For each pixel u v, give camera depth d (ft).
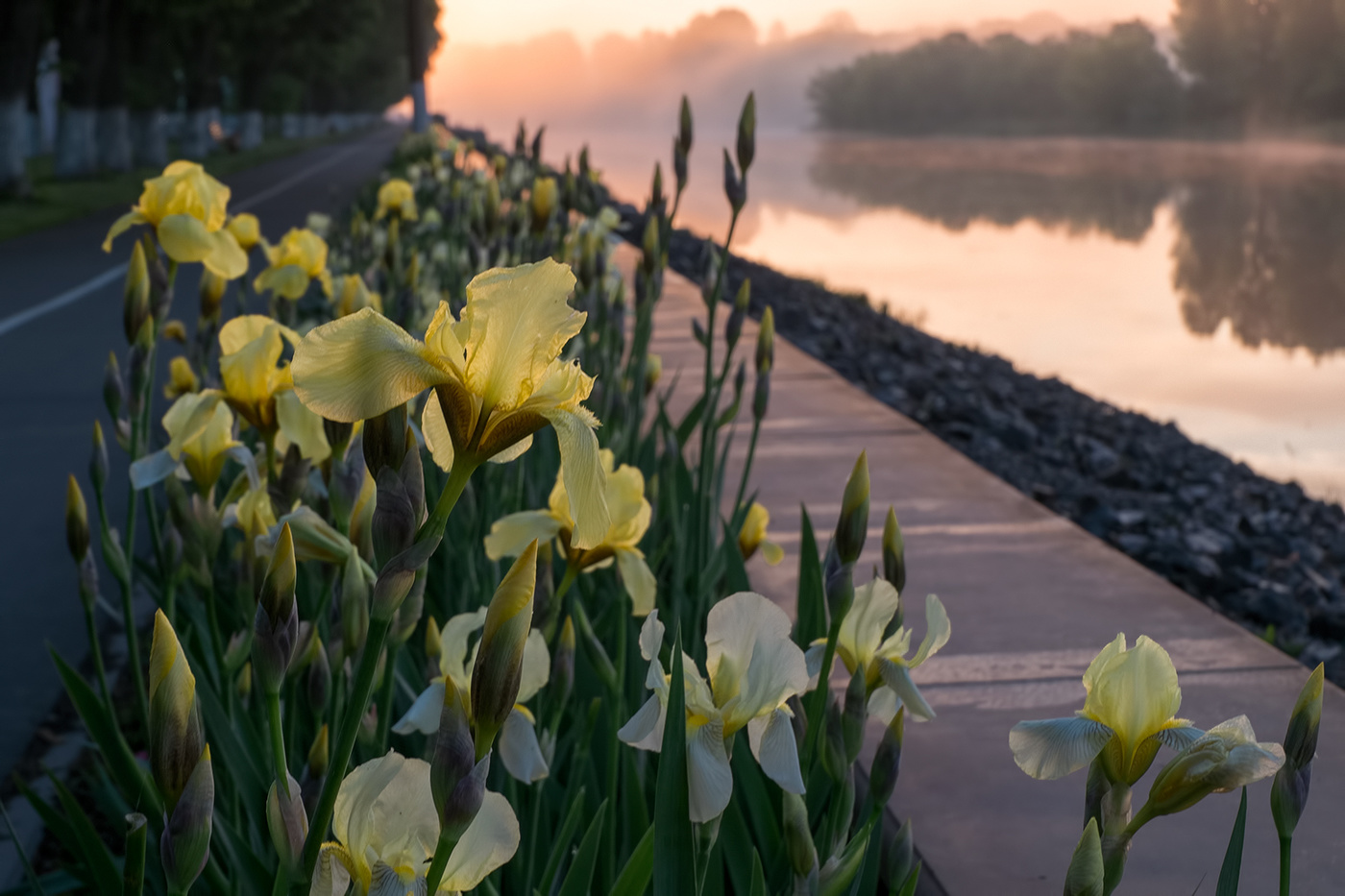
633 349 14.48
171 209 9.79
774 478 21.72
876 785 5.53
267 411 7.20
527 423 4.06
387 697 5.98
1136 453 29.68
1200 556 20.84
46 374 32.71
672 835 4.78
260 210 80.12
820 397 28.63
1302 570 20.97
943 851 9.82
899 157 328.29
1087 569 17.24
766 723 5.00
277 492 7.13
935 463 23.02
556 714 6.82
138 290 8.60
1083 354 50.08
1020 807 10.56
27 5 80.59
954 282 74.84
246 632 7.45
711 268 12.49
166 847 3.76
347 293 9.73
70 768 12.50
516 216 21.57
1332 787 10.98
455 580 11.43
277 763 4.27
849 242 101.40
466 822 3.73
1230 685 13.23
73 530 8.22
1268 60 369.30
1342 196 161.89
